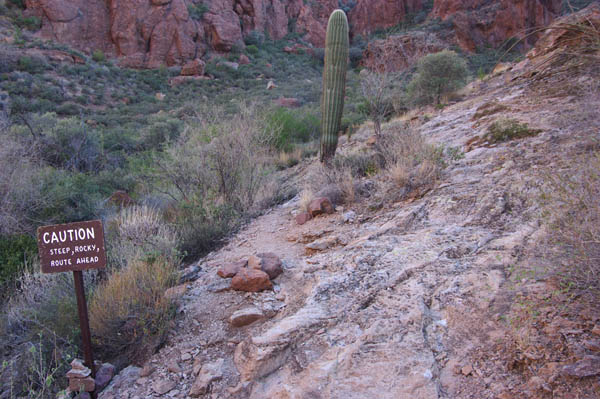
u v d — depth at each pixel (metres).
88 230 2.99
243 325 3.38
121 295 3.65
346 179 6.54
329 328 3.05
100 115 32.44
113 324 3.48
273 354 2.86
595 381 2.00
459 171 5.74
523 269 3.01
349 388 2.44
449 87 13.95
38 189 6.95
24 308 4.14
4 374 3.21
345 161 7.41
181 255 5.36
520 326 2.53
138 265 4.23
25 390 3.07
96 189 9.12
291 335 3.02
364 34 53.44
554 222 2.85
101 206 7.57
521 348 2.38
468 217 4.43
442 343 2.64
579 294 2.55
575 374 2.06
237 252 5.29
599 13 3.75
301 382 2.59
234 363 2.97
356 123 15.45
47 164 11.40
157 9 50.81
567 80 7.46
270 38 67.12
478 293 3.00
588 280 2.44
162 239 5.16
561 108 6.45
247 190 7.49
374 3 55.06
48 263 2.97
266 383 2.73
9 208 6.20
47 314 3.80
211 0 58.34
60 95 34.56
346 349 2.75
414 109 13.88
